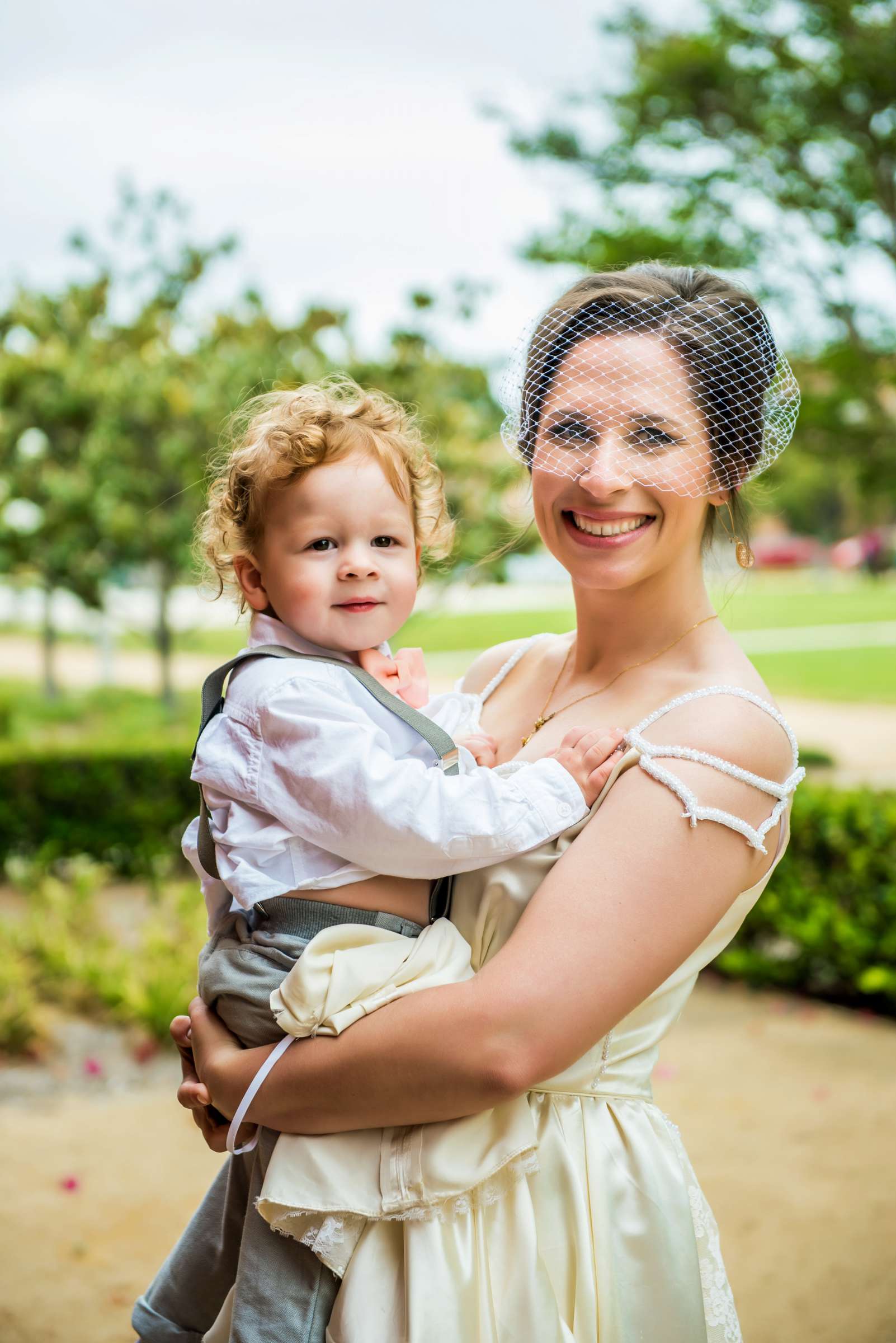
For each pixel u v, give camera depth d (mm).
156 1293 1881
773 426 1843
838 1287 3561
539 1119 1648
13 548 12719
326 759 1632
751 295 1849
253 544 1842
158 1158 4527
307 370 10727
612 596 1855
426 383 10375
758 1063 5387
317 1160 1560
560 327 1785
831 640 25984
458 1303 1519
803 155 8797
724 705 1648
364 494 1789
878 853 6258
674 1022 1766
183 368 11953
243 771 1704
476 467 10195
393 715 1764
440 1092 1481
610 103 9070
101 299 12805
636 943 1514
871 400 9180
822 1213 4000
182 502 12008
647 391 1689
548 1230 1601
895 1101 4910
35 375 12289
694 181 8805
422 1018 1490
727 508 1900
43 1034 5609
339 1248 1559
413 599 1860
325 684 1732
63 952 6344
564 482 1733
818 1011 6145
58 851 8984
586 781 1641
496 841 1584
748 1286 3588
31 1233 3941
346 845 1622
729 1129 4672
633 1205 1645
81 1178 4355
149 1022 5617
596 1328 1576
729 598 1970
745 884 1629
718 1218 3988
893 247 8750
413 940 1634
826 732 15367
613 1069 1690
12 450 12547
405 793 1590
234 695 1771
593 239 9023
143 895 8609
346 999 1547
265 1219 1629
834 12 8227
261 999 1641
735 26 8625
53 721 16516
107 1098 5113
